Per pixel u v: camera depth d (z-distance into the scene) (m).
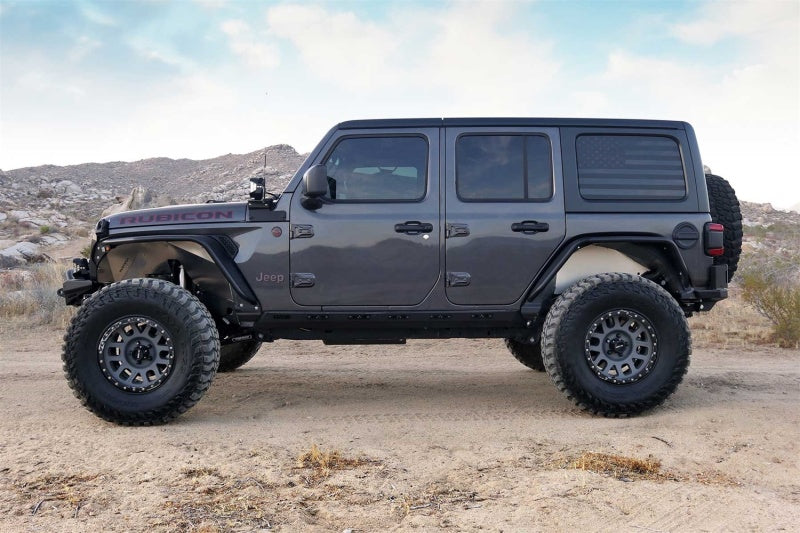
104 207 52.00
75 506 3.61
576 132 5.83
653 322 5.46
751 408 5.69
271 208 5.65
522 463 4.31
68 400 6.18
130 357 5.32
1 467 4.26
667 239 5.68
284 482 3.95
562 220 5.68
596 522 3.42
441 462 4.33
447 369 7.96
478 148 5.76
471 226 5.63
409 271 5.63
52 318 11.68
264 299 5.65
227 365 7.57
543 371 7.69
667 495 3.78
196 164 82.56
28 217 42.81
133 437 4.91
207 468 4.20
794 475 4.16
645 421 5.33
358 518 3.46
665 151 5.88
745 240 24.69
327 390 6.71
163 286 5.30
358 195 5.70
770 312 10.38
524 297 5.70
